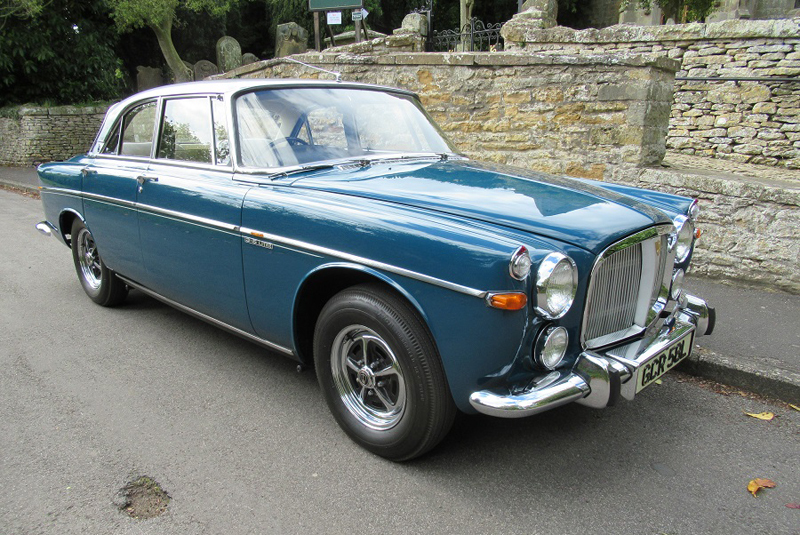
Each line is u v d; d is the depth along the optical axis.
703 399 3.37
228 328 3.45
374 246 2.47
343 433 2.94
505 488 2.52
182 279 3.55
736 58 8.04
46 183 4.88
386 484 2.54
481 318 2.21
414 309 2.45
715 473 2.66
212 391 3.36
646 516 2.35
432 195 2.68
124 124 4.17
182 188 3.38
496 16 25.91
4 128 15.58
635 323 2.71
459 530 2.26
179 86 3.72
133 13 15.62
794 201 4.67
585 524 2.30
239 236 3.03
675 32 8.38
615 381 2.32
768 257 4.87
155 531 2.24
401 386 2.56
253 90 3.36
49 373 3.58
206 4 17.00
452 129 6.85
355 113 3.59
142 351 3.91
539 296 2.17
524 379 2.35
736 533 2.26
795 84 7.63
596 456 2.77
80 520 2.29
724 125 8.24
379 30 24.36
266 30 25.91
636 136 5.75
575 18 24.84
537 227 2.38
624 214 2.59
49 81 16.28
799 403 3.30
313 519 2.32
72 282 5.50
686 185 5.32
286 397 3.30
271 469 2.64
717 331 4.06
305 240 2.71
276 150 3.16
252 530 2.25
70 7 16.25
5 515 2.31
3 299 4.99
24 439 2.85
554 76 6.10
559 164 6.25
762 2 17.30
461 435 2.94
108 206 4.07
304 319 2.97
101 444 2.81
